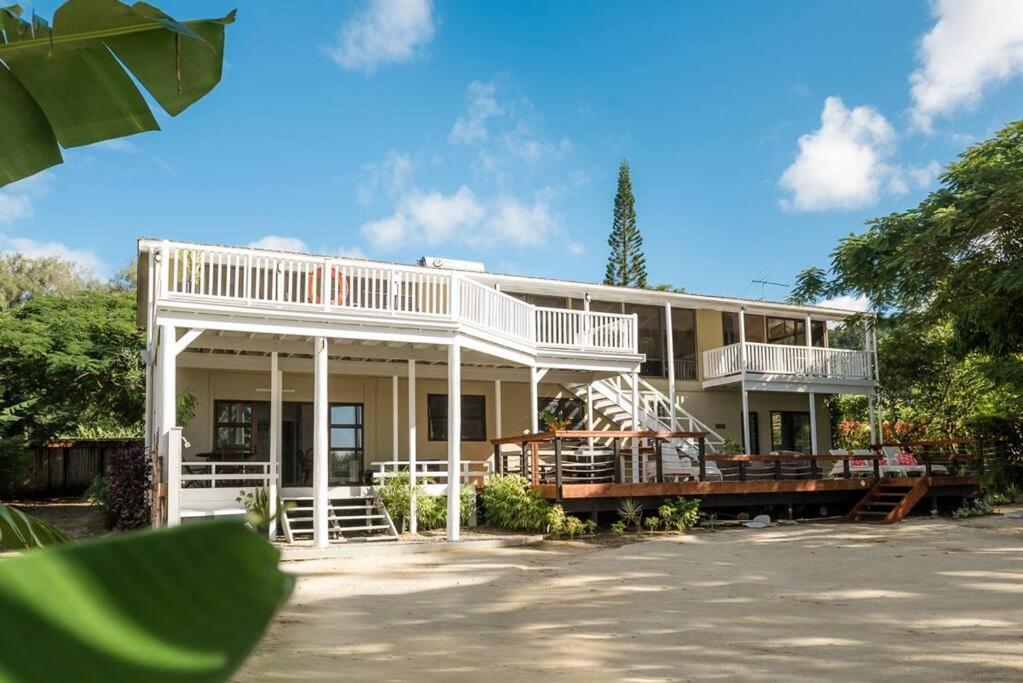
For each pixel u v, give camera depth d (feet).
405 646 23.97
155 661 1.48
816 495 65.87
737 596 32.89
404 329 49.01
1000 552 44.98
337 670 20.77
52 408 80.79
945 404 87.15
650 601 31.91
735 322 86.07
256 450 61.52
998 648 23.25
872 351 85.61
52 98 8.22
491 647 23.86
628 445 67.41
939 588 34.14
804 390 79.61
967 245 58.23
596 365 63.21
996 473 67.51
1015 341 63.62
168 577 1.63
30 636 1.40
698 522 60.13
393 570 40.37
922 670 20.86
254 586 1.74
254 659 22.07
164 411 42.22
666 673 20.67
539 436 55.62
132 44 8.10
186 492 48.21
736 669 21.13
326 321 46.68
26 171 8.29
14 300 160.97
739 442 82.84
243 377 61.72
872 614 28.89
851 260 65.41
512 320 58.08
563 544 50.31
